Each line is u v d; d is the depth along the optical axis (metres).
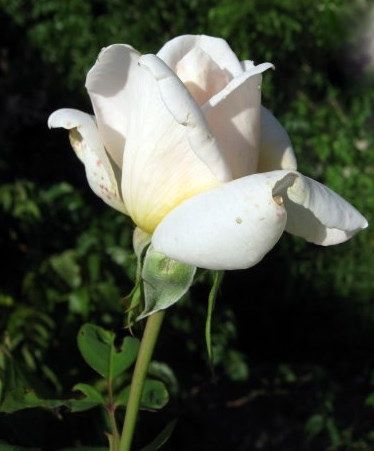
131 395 0.26
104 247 0.99
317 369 1.39
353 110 1.39
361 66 1.38
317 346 1.48
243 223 0.23
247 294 1.47
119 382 0.67
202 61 0.26
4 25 1.35
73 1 1.32
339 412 1.33
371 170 1.41
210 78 0.26
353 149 1.38
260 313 1.48
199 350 1.15
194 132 0.23
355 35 1.36
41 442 0.34
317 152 1.36
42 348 0.79
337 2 1.34
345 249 1.46
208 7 1.33
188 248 0.23
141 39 1.32
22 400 0.28
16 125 1.32
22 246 0.95
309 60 1.36
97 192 0.27
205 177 0.24
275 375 1.41
